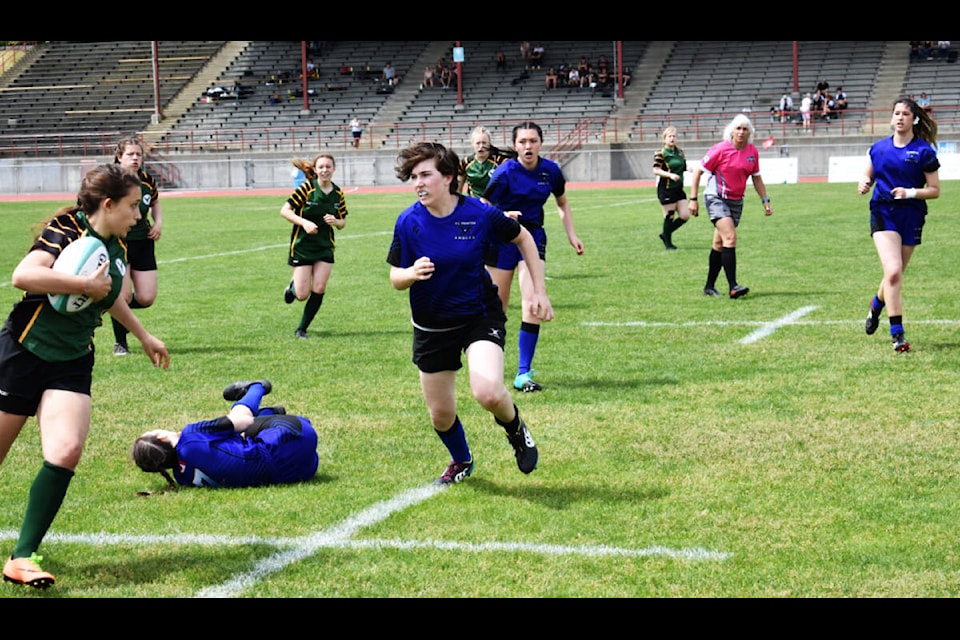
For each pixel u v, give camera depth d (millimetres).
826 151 60906
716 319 15586
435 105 73812
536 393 11203
